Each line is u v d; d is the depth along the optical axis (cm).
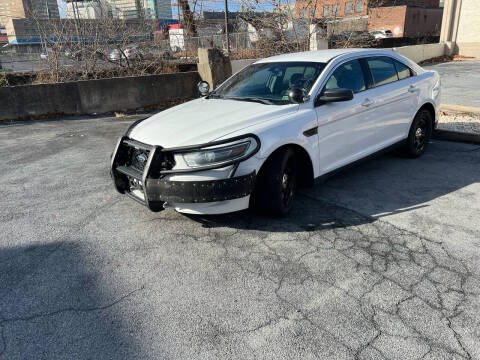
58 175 564
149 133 381
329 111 418
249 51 1484
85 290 301
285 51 1362
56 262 340
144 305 281
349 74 458
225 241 365
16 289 304
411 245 347
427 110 576
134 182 378
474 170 526
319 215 409
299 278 306
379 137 496
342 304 275
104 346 245
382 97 482
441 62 2042
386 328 252
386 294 284
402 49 1869
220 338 248
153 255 346
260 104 416
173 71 1262
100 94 1031
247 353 236
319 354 233
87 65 1177
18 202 473
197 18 1655
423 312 264
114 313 274
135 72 1218
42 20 1140
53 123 936
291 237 367
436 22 4559
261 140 352
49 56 1155
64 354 239
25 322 268
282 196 386
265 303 279
